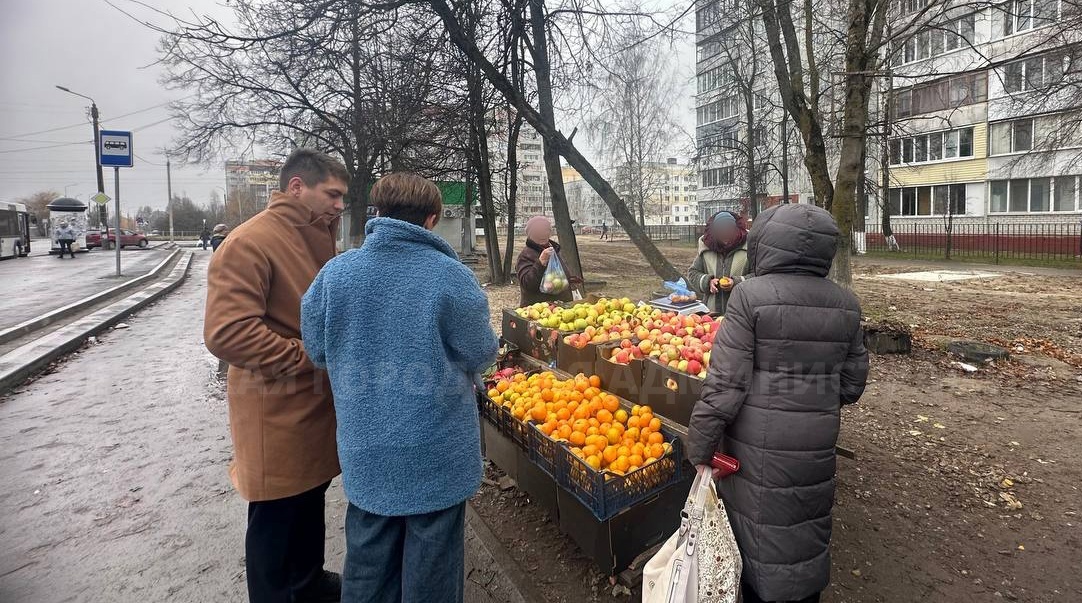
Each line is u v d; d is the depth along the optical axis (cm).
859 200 2288
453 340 177
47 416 493
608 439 259
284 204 213
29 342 741
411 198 183
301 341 201
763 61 1480
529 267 464
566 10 977
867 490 342
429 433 172
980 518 310
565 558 281
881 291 1203
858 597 248
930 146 2697
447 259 182
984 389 523
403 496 171
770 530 193
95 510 327
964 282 1364
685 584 186
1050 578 258
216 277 188
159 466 388
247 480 198
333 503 350
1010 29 2039
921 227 2720
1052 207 2327
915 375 569
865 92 686
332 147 1755
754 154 2398
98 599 247
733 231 433
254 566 207
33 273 1723
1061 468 364
